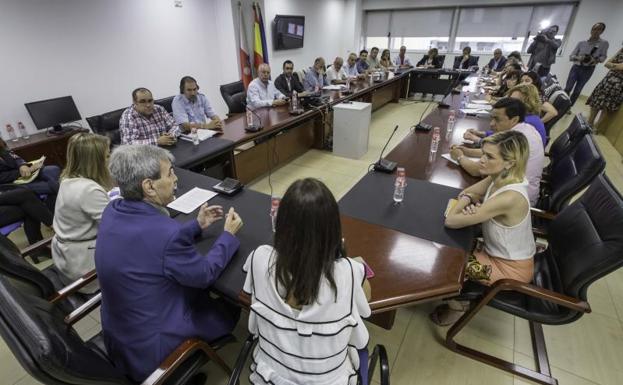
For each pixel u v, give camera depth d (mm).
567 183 1651
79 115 3605
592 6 6926
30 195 2119
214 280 1026
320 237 666
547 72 6020
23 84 3303
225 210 1478
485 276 1338
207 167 2561
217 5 5180
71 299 1345
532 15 7633
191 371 1050
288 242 676
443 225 1330
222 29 5367
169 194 1060
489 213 1237
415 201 1523
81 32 3637
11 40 3148
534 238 1488
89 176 1383
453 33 8547
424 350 1525
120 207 969
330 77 5660
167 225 953
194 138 2430
